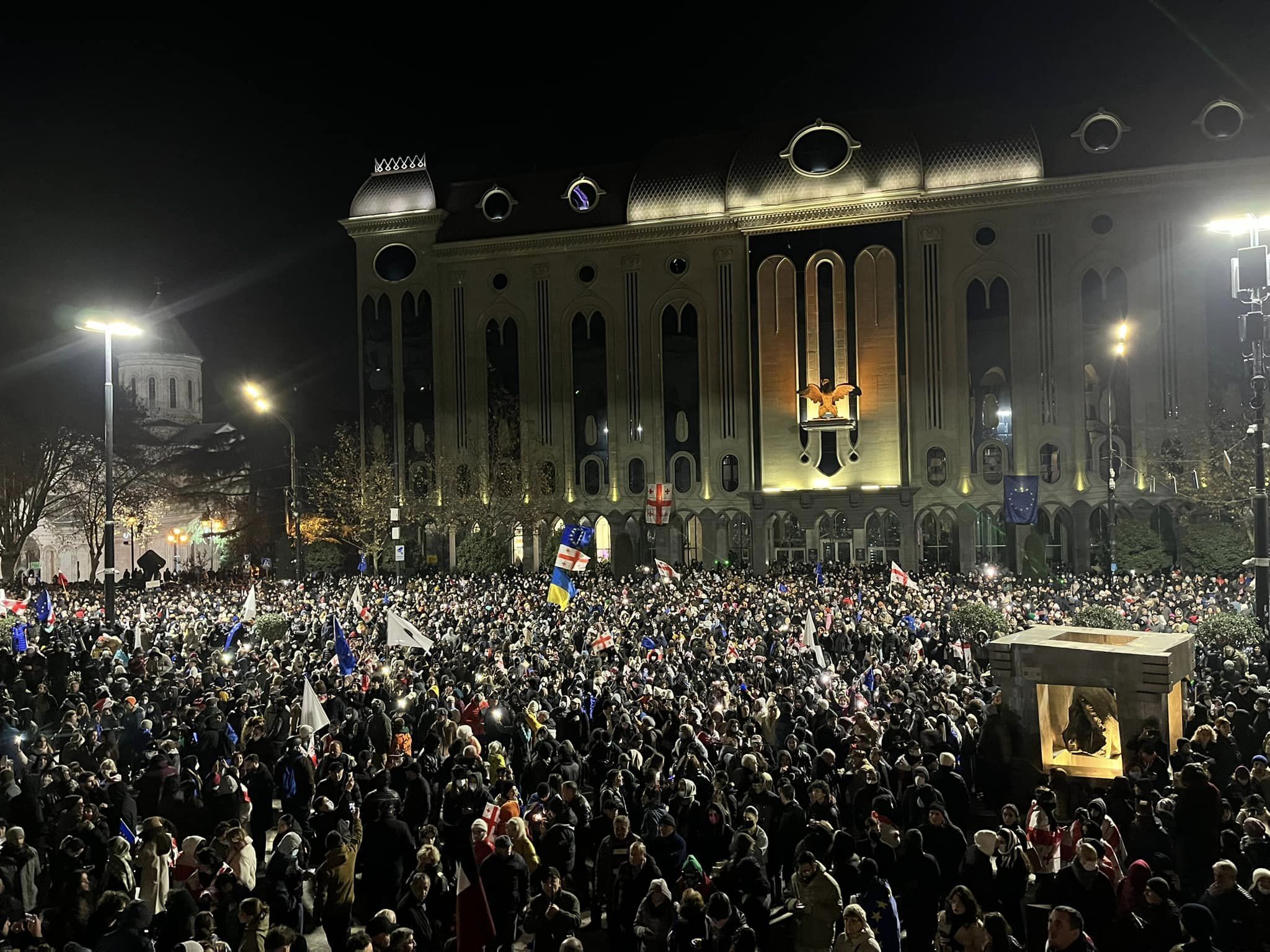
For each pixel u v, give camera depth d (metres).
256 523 84.38
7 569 69.19
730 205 66.75
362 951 9.00
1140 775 15.03
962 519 63.44
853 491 64.69
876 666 24.27
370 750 17.20
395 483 71.88
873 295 64.94
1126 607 35.91
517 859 11.54
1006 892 11.30
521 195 72.50
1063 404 62.25
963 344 63.91
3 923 10.88
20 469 69.12
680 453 68.50
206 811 15.52
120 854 12.02
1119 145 62.19
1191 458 57.72
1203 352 59.81
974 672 26.38
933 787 14.19
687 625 33.88
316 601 45.47
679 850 12.27
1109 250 61.72
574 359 70.31
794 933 10.54
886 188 64.25
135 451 77.75
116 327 36.78
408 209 72.00
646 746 16.73
